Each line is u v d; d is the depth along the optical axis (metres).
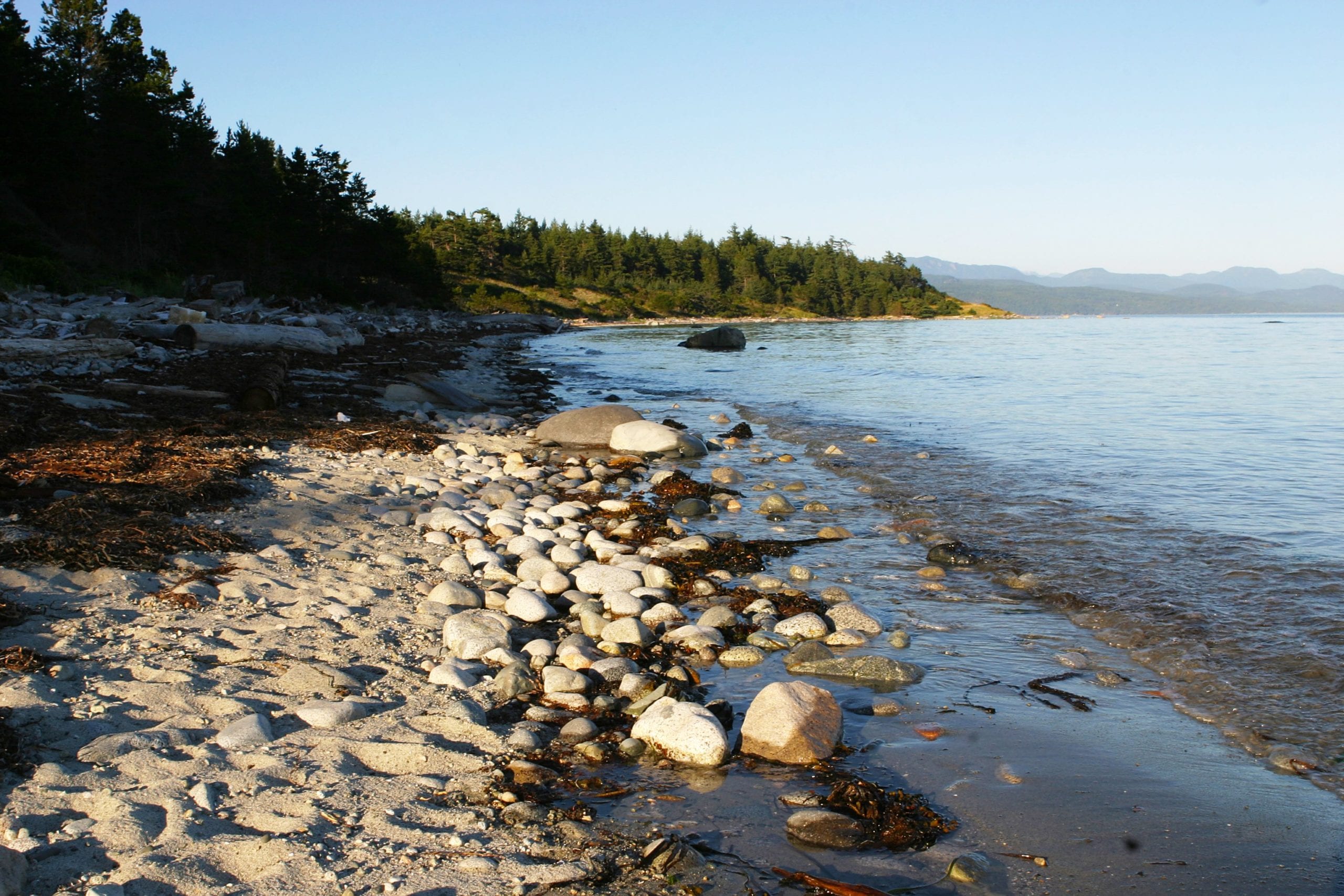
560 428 15.00
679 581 7.53
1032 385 25.42
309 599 6.33
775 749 4.56
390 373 22.44
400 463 12.01
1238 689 5.31
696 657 5.96
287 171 72.56
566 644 5.84
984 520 9.51
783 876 3.51
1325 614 6.42
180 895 3.15
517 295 111.69
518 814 3.85
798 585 7.55
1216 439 14.77
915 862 3.66
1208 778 4.35
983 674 5.68
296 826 3.63
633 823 3.90
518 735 4.58
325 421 14.32
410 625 6.14
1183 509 9.78
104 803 3.66
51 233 44.25
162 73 72.06
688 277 159.75
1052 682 5.53
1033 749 4.67
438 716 4.77
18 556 6.28
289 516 8.55
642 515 9.93
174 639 5.41
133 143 53.00
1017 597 7.15
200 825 3.58
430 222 130.75
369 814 3.77
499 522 8.96
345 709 4.68
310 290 62.97
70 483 8.27
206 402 14.77
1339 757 4.52
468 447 13.48
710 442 15.55
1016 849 3.76
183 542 7.14
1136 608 6.72
